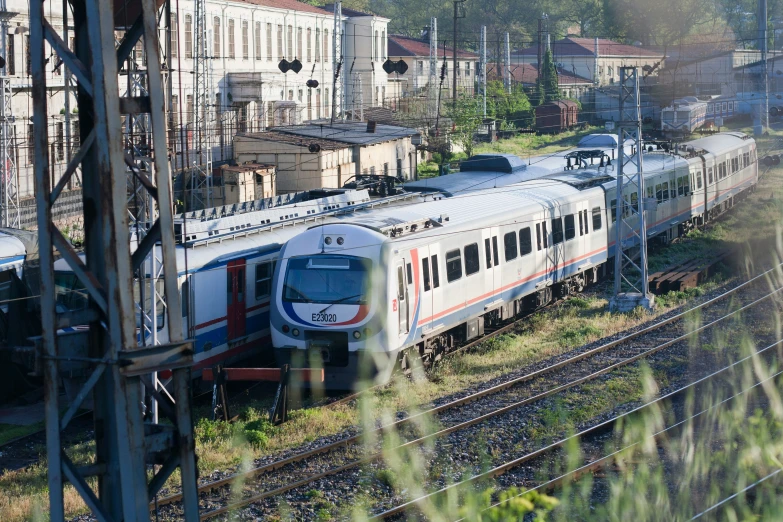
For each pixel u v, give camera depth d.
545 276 38.00
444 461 20.98
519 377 28.30
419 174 81.75
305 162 62.72
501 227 34.59
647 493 12.97
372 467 20.56
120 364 10.32
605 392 26.52
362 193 39.22
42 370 10.84
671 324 35.31
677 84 104.62
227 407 25.36
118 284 10.29
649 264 48.22
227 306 29.19
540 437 22.86
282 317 27.88
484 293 33.22
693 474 12.74
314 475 20.31
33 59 10.58
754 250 48.66
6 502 19.31
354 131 73.44
